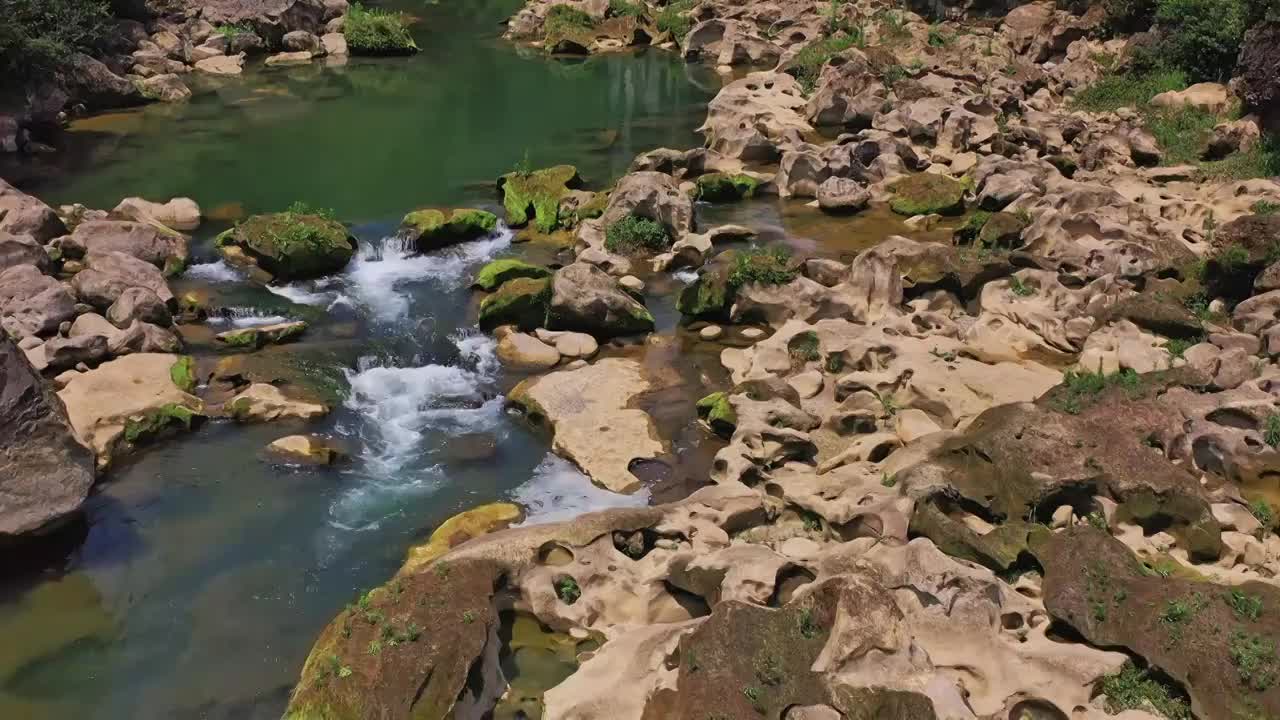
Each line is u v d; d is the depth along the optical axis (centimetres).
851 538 1789
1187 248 2762
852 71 4228
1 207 2811
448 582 1606
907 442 2034
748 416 2092
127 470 2061
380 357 2453
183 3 5244
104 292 2536
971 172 3472
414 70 5084
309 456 2088
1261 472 1866
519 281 2605
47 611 1711
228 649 1625
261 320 2628
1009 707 1403
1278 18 3419
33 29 3975
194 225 3136
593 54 5512
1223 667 1377
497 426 2231
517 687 1553
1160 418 1903
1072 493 1759
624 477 2025
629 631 1585
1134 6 4478
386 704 1401
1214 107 3812
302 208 3034
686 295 2634
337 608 1703
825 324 2442
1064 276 2642
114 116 4188
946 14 5262
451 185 3541
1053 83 4456
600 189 3459
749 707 1349
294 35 5191
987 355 2333
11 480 1791
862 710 1338
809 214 3319
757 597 1591
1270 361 2208
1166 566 1673
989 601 1504
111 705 1528
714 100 4147
